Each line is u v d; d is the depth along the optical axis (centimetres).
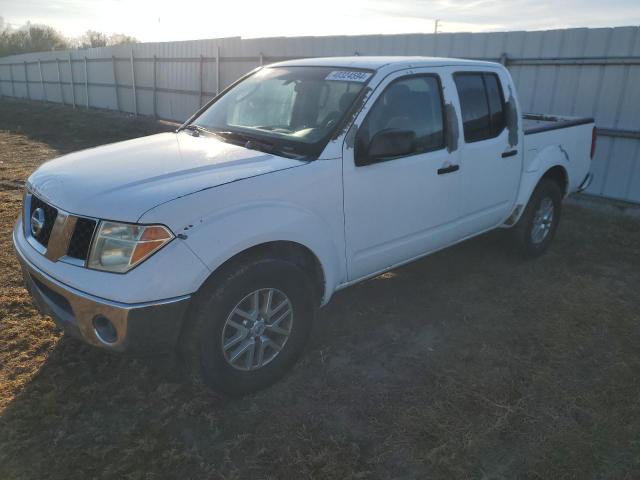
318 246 314
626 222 682
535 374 338
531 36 808
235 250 271
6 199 712
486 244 565
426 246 402
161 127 1623
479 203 437
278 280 296
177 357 294
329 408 300
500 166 447
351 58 400
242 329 290
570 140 542
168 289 254
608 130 753
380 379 328
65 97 2434
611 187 772
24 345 351
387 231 362
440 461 263
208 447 270
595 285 481
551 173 534
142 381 318
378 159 342
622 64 724
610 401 313
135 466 256
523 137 472
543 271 510
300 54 1194
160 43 1659
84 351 345
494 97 440
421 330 390
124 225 254
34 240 299
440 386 322
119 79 1958
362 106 335
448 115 392
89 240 261
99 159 324
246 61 1347
